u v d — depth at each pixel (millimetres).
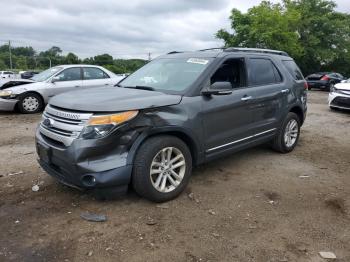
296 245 3404
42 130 4172
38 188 4520
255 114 5406
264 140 5770
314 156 6359
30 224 3670
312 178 5207
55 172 4078
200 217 3883
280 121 6035
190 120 4301
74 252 3213
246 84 5344
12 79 11125
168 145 4082
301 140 7625
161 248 3297
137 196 4328
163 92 4516
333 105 12188
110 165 3748
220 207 4137
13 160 5715
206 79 4656
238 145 5180
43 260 3092
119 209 4008
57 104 4078
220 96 4746
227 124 4891
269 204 4262
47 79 10992
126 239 3430
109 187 3811
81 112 3783
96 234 3504
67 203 4133
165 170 4152
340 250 3348
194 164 4605
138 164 3893
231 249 3305
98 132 3674
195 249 3293
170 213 3953
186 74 4820
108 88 4934
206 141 4602
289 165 5770
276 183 4949
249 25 32844
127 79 5469
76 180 3795
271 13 32781
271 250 3309
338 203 4344
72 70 11250
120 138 3764
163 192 4141
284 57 6508
